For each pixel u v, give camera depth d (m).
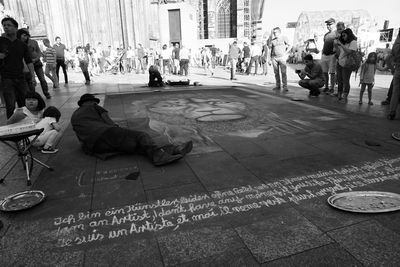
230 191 3.44
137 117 7.06
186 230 2.74
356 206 3.05
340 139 5.20
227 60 30.62
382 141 5.07
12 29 5.97
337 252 2.41
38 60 9.55
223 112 7.41
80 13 34.12
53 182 3.75
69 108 8.27
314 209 3.04
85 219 2.95
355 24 29.86
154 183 3.66
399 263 2.28
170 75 19.05
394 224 2.75
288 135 5.49
